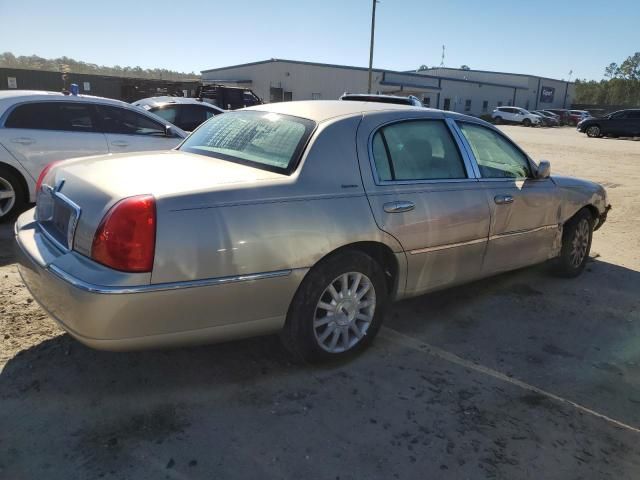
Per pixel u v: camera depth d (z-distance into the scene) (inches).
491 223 160.1
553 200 185.0
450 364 138.7
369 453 102.7
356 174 129.4
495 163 168.7
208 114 424.5
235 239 108.5
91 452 98.8
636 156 748.0
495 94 2481.5
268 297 115.3
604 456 105.9
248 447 102.4
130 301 99.7
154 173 118.6
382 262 139.6
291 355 137.3
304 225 117.3
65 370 124.7
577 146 923.4
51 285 106.7
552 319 171.0
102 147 260.7
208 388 121.2
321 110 141.1
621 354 149.2
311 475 96.0
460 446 106.3
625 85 3821.4
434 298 183.8
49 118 249.3
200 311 107.6
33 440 101.1
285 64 1820.9
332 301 128.6
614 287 204.2
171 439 103.6
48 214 127.9
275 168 124.7
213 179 114.7
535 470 100.8
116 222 100.3
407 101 427.2
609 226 311.6
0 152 235.0
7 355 129.4
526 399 124.3
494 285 199.8
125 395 116.7
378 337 151.8
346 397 120.7
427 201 141.0
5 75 1368.1
